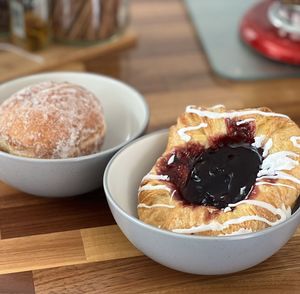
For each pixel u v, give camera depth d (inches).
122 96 28.3
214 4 41.2
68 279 22.3
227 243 20.1
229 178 22.1
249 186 21.9
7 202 25.5
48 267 22.7
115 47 36.6
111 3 35.9
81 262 22.9
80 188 24.6
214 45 36.8
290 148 22.4
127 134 27.8
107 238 23.9
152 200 22.3
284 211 21.3
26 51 35.7
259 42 35.6
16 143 24.0
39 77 28.3
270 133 22.9
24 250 23.4
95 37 36.2
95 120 24.9
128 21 38.9
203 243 20.0
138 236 21.0
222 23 39.0
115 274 22.5
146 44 37.4
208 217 21.0
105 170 22.9
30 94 25.1
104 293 21.8
